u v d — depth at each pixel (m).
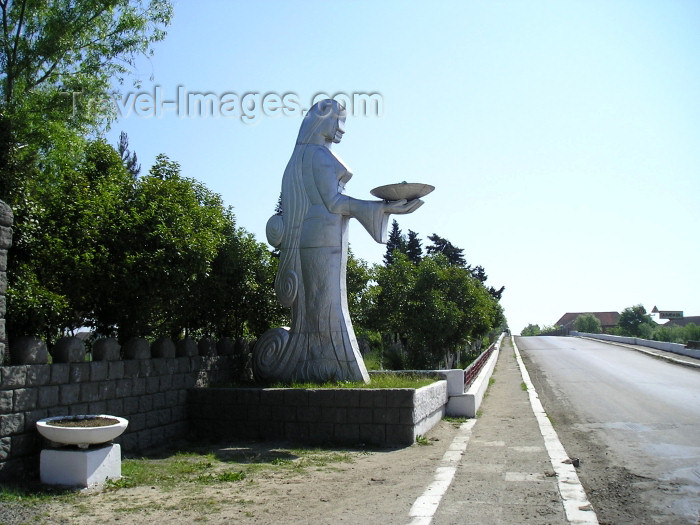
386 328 24.16
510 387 20.14
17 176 8.75
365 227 12.20
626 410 13.98
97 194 10.45
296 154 13.05
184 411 11.48
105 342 9.53
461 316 24.39
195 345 12.20
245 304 14.50
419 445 10.32
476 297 26.50
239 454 9.71
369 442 10.45
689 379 20.86
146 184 10.78
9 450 7.55
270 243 13.09
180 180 12.16
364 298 20.42
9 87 14.13
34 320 8.26
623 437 10.70
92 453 7.40
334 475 8.12
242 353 14.20
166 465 8.79
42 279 9.42
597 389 18.55
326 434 10.71
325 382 12.05
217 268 13.49
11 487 7.12
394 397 10.44
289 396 11.00
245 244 14.19
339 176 12.66
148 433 10.39
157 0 15.41
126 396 9.89
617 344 45.31
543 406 15.38
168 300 10.58
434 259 28.00
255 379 12.98
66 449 7.44
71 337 8.92
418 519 5.91
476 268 55.41
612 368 25.97
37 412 8.03
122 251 9.88
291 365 12.58
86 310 10.68
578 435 11.04
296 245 12.80
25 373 7.86
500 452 9.43
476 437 10.99
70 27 14.42
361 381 12.12
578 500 6.55
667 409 13.93
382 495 6.93
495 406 15.55
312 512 6.29
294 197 12.88
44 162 13.59
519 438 10.70
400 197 12.04
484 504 6.43
